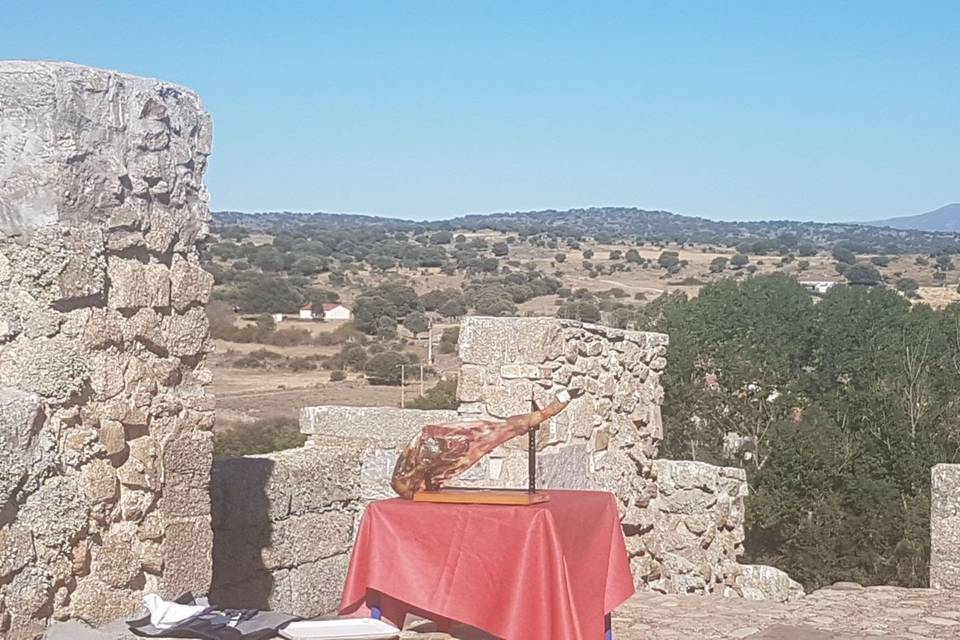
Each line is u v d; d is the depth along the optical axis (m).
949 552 8.84
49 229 5.24
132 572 5.64
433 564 5.72
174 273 6.01
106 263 5.56
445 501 5.87
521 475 8.27
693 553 10.31
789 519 26.03
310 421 9.46
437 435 6.02
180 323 6.04
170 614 5.66
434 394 22.92
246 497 7.25
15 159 5.28
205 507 6.13
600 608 5.96
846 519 25.30
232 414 23.94
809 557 24.70
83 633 5.28
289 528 7.63
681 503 10.37
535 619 5.48
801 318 30.84
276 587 7.52
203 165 6.28
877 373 29.00
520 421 6.08
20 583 4.99
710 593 10.24
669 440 29.34
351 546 8.22
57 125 5.25
